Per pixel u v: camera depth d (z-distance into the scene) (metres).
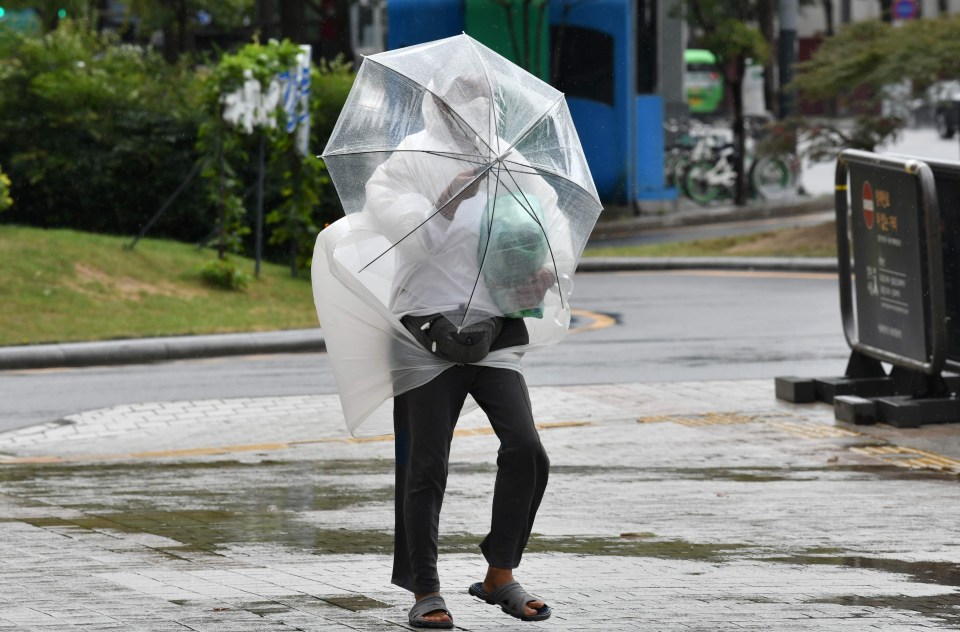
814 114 110.88
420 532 11.37
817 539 16.09
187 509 18.55
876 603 12.55
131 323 38.78
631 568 14.39
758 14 84.06
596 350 35.56
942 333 24.02
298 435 25.44
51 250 43.06
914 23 64.06
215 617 11.56
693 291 48.75
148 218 53.94
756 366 32.62
